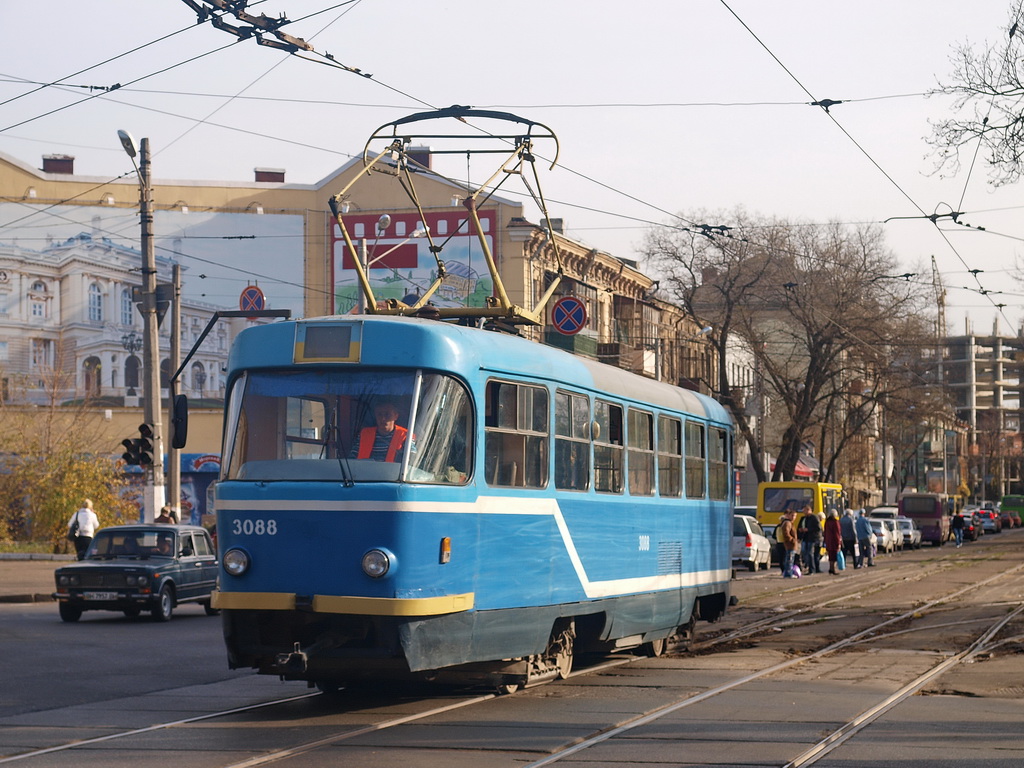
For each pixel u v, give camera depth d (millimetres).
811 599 27953
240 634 11289
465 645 11445
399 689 13211
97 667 15922
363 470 11023
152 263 30781
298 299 56906
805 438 71750
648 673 14727
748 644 18375
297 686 13953
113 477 42969
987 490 184375
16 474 41969
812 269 54844
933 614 23562
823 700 12344
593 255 59156
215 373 57281
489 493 11805
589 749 9711
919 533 71938
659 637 16391
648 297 62688
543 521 12766
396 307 14539
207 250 57281
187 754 9500
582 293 59500
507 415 12211
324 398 11375
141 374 57250
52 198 56625
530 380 12625
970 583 33500
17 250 55938
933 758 9359
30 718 11609
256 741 10070
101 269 56844
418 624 10891
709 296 57500
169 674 15219
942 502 75562
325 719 11188
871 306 55062
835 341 56312
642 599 15336
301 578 10953
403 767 8938
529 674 12773
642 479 15586
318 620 11008
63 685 14133
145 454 30219
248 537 11172
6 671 15445
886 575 38531
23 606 26359
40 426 43312
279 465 11320
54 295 56250
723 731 10500
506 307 14328
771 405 73062
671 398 16906
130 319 57344
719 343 56250
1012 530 121500
